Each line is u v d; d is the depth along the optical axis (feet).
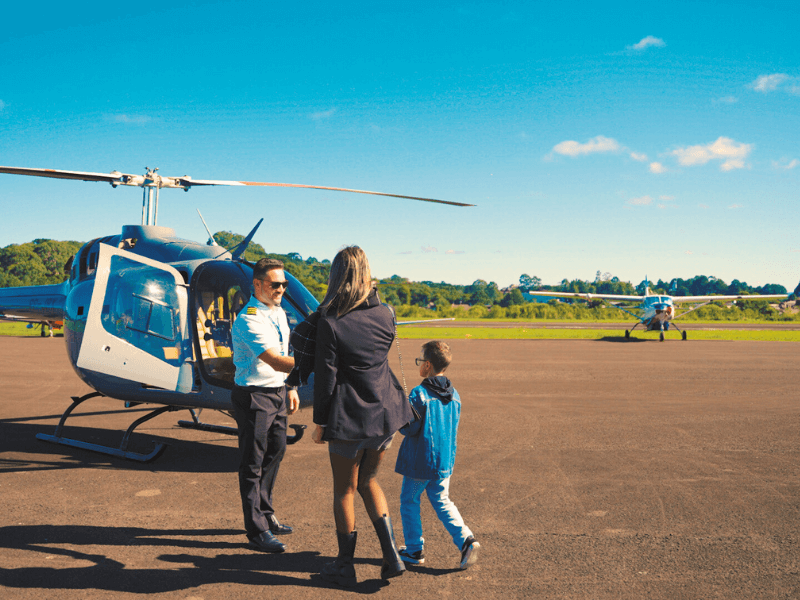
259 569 9.07
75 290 17.49
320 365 7.75
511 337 85.81
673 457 16.80
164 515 11.51
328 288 8.12
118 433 19.38
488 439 19.11
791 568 9.30
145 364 14.64
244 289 15.49
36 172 14.66
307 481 14.23
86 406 24.41
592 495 13.21
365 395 7.87
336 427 7.66
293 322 15.70
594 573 9.05
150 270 15.96
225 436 19.20
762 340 79.20
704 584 8.68
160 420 21.70
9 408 23.82
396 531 10.94
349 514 8.36
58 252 256.73
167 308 15.60
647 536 10.68
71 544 9.92
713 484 14.11
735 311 205.67
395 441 19.66
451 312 221.25
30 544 9.88
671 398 27.86
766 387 31.83
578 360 47.83
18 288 22.25
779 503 12.68
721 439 19.20
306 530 10.86
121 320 15.75
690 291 468.75
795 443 18.65
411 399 8.89
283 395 10.30
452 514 9.16
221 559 9.43
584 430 20.56
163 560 9.34
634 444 18.43
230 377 15.98
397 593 8.29
